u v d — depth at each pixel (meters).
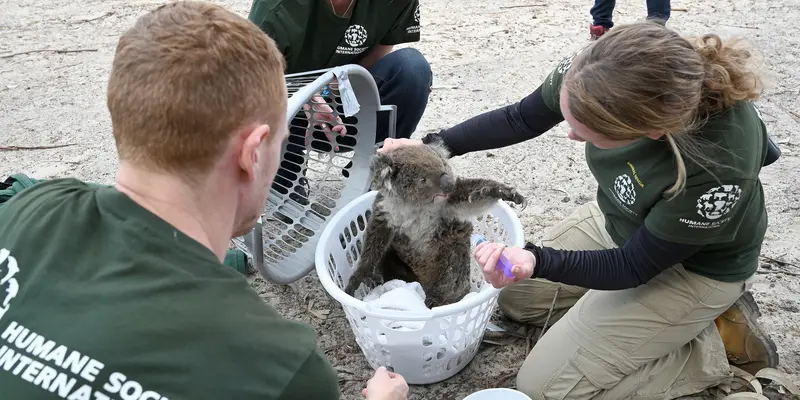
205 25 1.23
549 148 3.82
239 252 2.96
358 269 2.57
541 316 2.64
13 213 1.30
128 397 1.04
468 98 4.36
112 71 1.25
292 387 1.19
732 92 1.75
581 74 1.79
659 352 2.21
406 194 2.35
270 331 1.20
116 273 1.12
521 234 2.43
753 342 2.31
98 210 1.21
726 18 5.28
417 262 2.62
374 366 2.47
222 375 1.11
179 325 1.09
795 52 4.69
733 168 1.80
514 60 4.84
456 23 5.54
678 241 1.91
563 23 5.43
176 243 1.17
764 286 2.75
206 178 1.25
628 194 2.08
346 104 2.53
